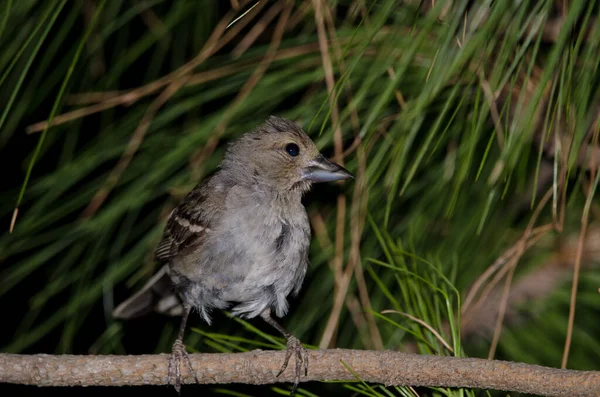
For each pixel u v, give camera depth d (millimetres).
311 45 6789
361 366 5910
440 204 7059
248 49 7660
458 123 6520
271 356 6191
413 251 6582
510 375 5426
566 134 6141
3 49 6082
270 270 8234
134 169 6918
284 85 6734
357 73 6520
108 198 7492
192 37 8086
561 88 5215
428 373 5672
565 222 7754
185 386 9305
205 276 8320
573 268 7750
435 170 7176
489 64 6465
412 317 5930
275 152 8398
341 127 6852
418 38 5445
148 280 9055
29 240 6969
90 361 6078
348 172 6793
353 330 7785
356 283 7219
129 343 10156
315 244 8539
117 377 6133
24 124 9336
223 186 8438
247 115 6941
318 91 6934
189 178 6973
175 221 8516
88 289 7191
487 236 7418
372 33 5555
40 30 6336
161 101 6652
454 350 5832
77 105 7352
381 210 7152
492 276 7520
